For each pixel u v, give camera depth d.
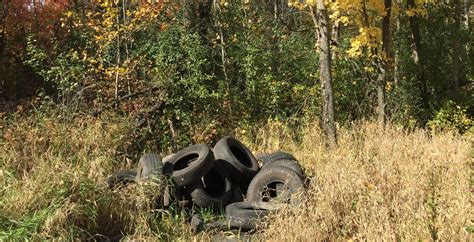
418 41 13.96
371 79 13.64
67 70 12.84
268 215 6.89
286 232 6.10
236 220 7.05
